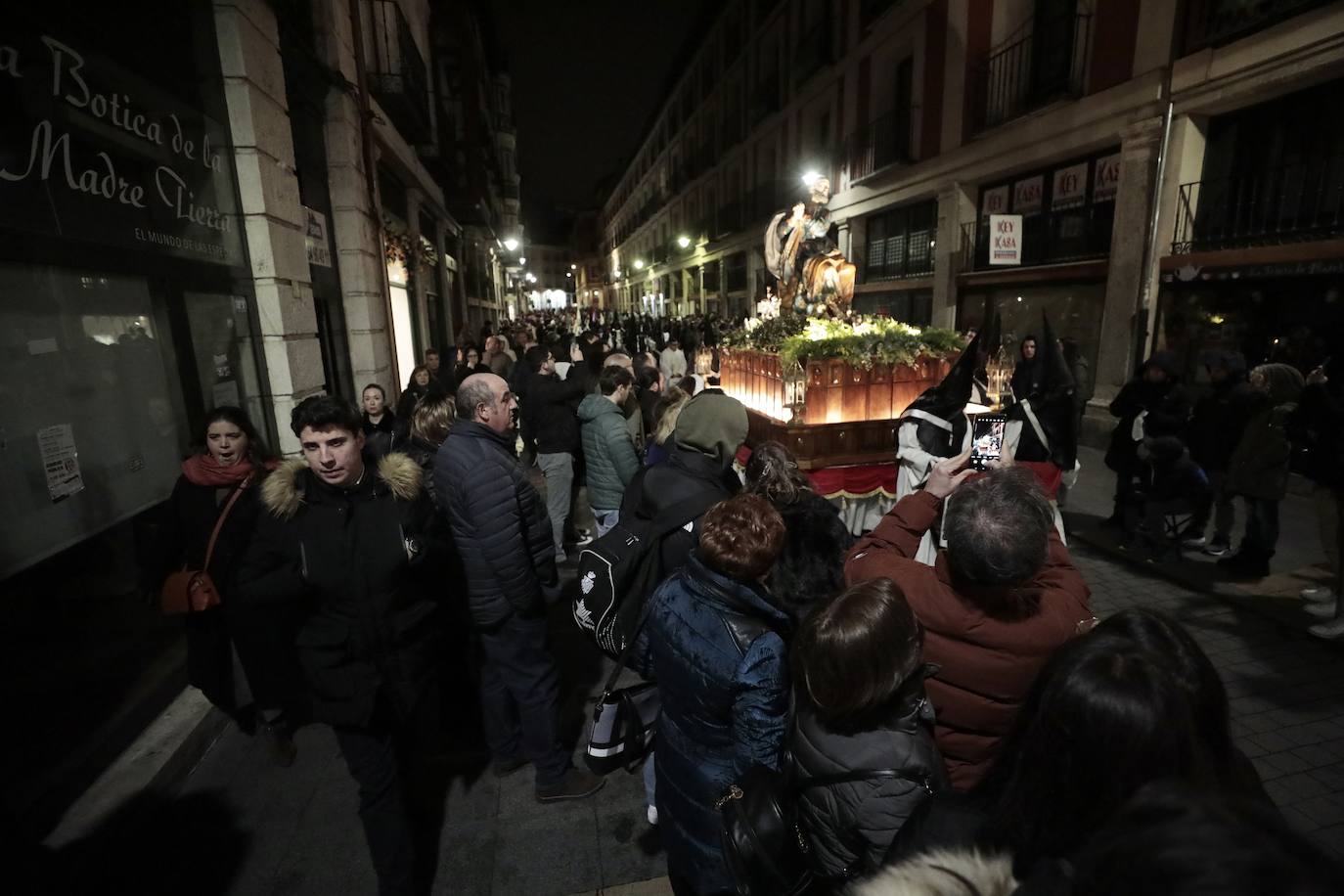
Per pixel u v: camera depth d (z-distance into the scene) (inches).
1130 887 19.5
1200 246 293.1
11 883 80.5
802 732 53.5
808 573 89.9
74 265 119.0
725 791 61.7
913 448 147.2
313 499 82.1
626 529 92.0
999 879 31.3
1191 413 211.3
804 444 191.3
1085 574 194.4
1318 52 239.6
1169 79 296.0
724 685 62.6
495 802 110.0
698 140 1160.2
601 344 284.0
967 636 59.4
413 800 110.3
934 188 475.5
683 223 1302.9
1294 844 18.9
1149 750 34.5
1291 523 227.9
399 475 85.1
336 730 84.5
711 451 97.9
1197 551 205.9
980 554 56.7
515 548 96.3
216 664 116.3
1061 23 366.3
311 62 244.2
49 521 110.7
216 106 176.2
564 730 128.3
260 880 94.5
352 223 289.7
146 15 146.9
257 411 189.9
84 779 104.6
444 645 123.7
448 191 631.8
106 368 128.0
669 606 68.3
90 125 125.5
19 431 105.9
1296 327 259.3
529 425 220.2
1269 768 113.3
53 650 108.0
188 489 113.1
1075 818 36.6
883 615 49.4
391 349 357.1
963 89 440.5
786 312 262.1
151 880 94.4
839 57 608.4
